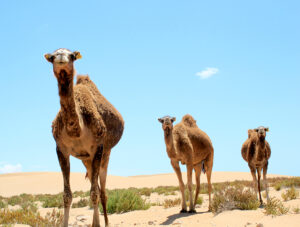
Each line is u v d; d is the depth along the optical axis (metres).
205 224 7.44
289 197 11.80
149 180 45.28
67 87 6.00
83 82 8.16
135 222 9.48
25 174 58.16
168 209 11.99
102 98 8.23
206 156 12.59
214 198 9.72
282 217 7.14
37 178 48.09
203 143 12.22
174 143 10.71
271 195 13.57
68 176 6.57
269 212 7.95
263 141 11.77
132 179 46.25
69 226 8.93
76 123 6.20
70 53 5.94
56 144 6.71
